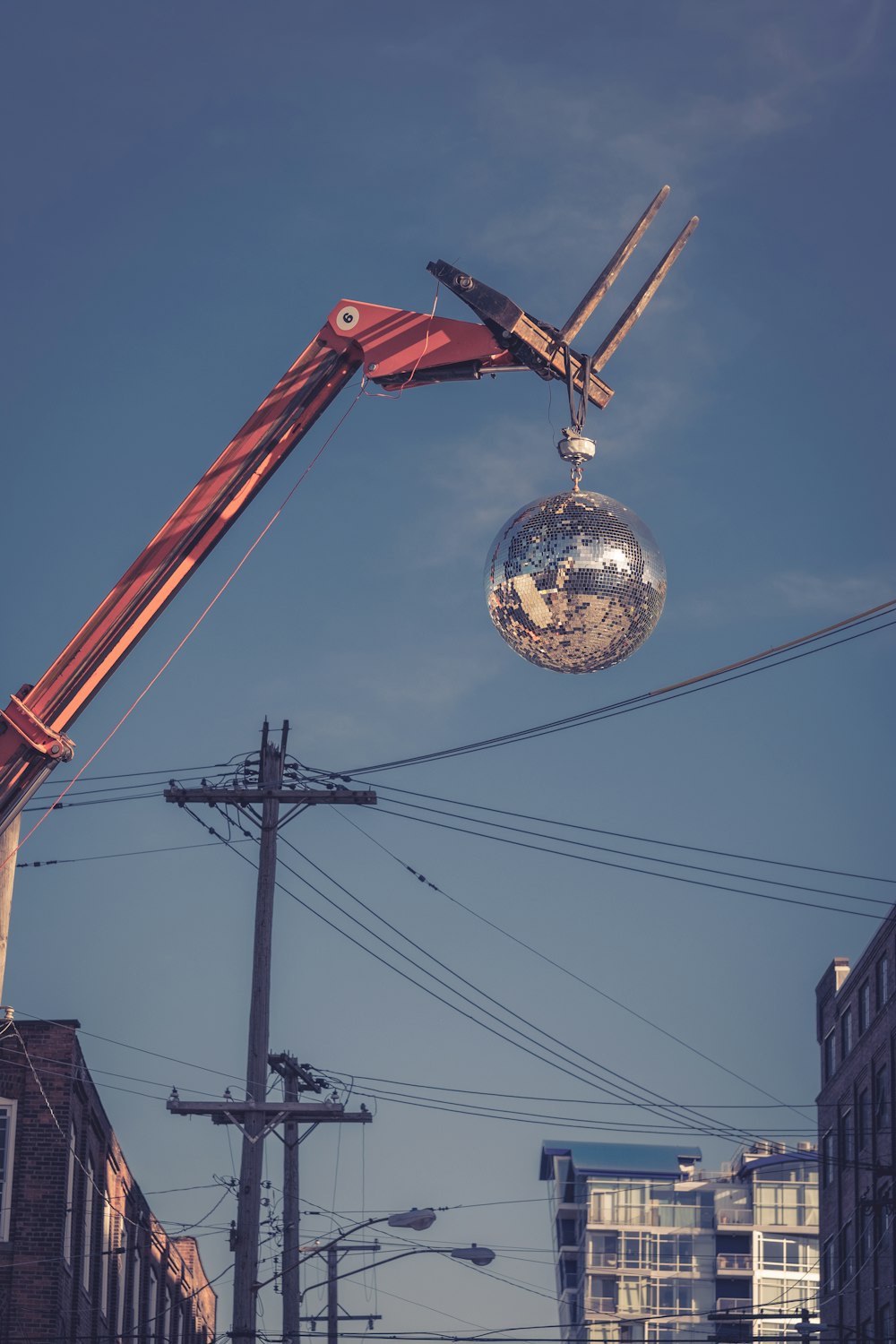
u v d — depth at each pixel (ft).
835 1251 237.25
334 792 109.50
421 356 27.73
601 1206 372.99
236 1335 98.84
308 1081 123.34
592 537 22.21
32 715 27.04
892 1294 205.87
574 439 25.59
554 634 22.54
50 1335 110.11
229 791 108.06
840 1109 240.12
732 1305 361.71
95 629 27.84
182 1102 101.55
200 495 28.40
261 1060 103.71
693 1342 159.94
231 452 28.40
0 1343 109.50
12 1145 113.70
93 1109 125.08
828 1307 238.89
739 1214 366.84
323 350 28.55
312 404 28.55
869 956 228.84
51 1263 111.45
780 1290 356.18
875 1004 224.94
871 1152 219.20
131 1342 147.43
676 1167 380.58
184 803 108.58
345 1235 112.27
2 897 26.99
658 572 22.58
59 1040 115.85
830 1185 244.01
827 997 252.62
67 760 27.25
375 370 27.99
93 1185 128.06
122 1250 133.18
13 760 27.09
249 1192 100.89
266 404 28.48
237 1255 100.27
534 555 22.35
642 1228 368.27
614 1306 366.43
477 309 26.13
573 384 26.22
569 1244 378.32
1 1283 111.04
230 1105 102.22
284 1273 115.34
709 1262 366.22
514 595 22.62
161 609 28.17
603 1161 382.22
